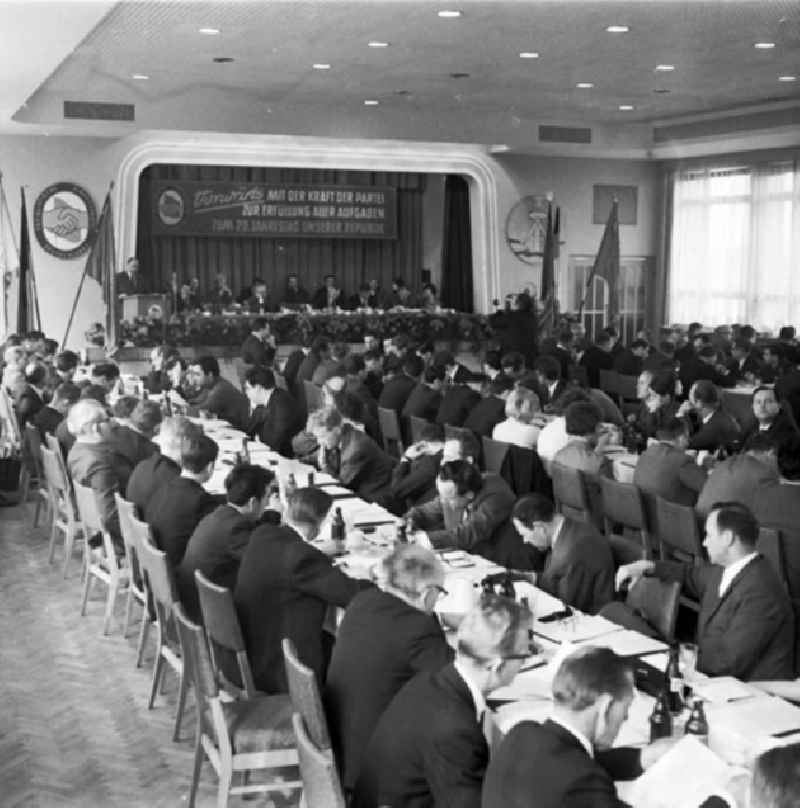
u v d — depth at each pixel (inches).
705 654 174.7
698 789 120.2
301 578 188.2
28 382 421.1
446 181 783.7
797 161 703.7
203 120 636.1
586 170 780.0
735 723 141.1
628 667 112.9
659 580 190.5
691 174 773.3
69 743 213.3
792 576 227.3
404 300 774.5
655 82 562.9
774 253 720.3
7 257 655.8
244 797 188.7
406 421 404.2
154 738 215.6
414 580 151.7
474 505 229.9
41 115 605.9
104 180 668.7
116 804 189.0
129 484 263.0
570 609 185.3
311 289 805.9
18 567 332.5
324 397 359.3
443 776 122.1
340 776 146.9
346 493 278.2
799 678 178.5
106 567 289.4
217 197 754.8
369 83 572.4
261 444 360.8
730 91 595.2
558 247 737.0
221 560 209.2
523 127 712.4
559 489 285.0
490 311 765.3
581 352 564.7
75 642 269.4
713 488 249.1
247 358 537.3
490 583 187.3
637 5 378.6
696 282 774.5
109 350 600.1
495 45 457.7
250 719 168.7
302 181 776.3
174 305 714.8
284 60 502.0
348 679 147.6
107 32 434.9
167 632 216.1
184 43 458.9
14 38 334.0
